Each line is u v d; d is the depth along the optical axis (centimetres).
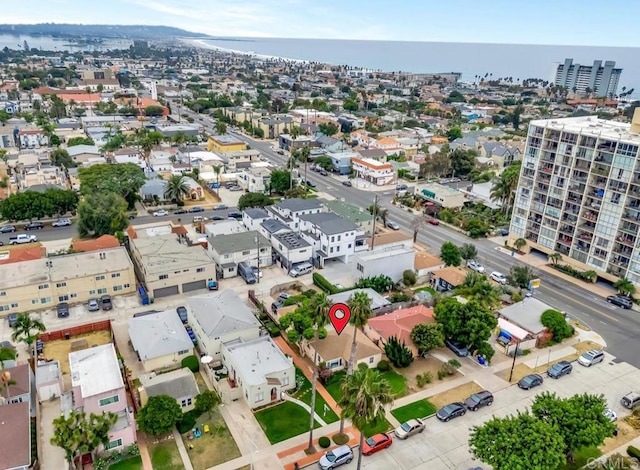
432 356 7081
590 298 9019
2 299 7725
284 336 7400
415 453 5300
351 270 9750
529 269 9588
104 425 4747
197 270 8688
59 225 11481
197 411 5731
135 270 9538
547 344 7481
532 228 10919
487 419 5838
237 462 5109
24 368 6056
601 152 9275
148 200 13325
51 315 7875
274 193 14475
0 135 18000
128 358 6788
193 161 16362
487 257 10662
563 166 9962
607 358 7175
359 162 16662
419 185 14650
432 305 8281
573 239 10000
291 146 19462
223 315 6950
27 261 8562
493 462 4478
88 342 7150
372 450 5247
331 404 6044
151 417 5216
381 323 7306
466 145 19612
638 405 6119
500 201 13538
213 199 13925
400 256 9206
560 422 4928
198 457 5150
